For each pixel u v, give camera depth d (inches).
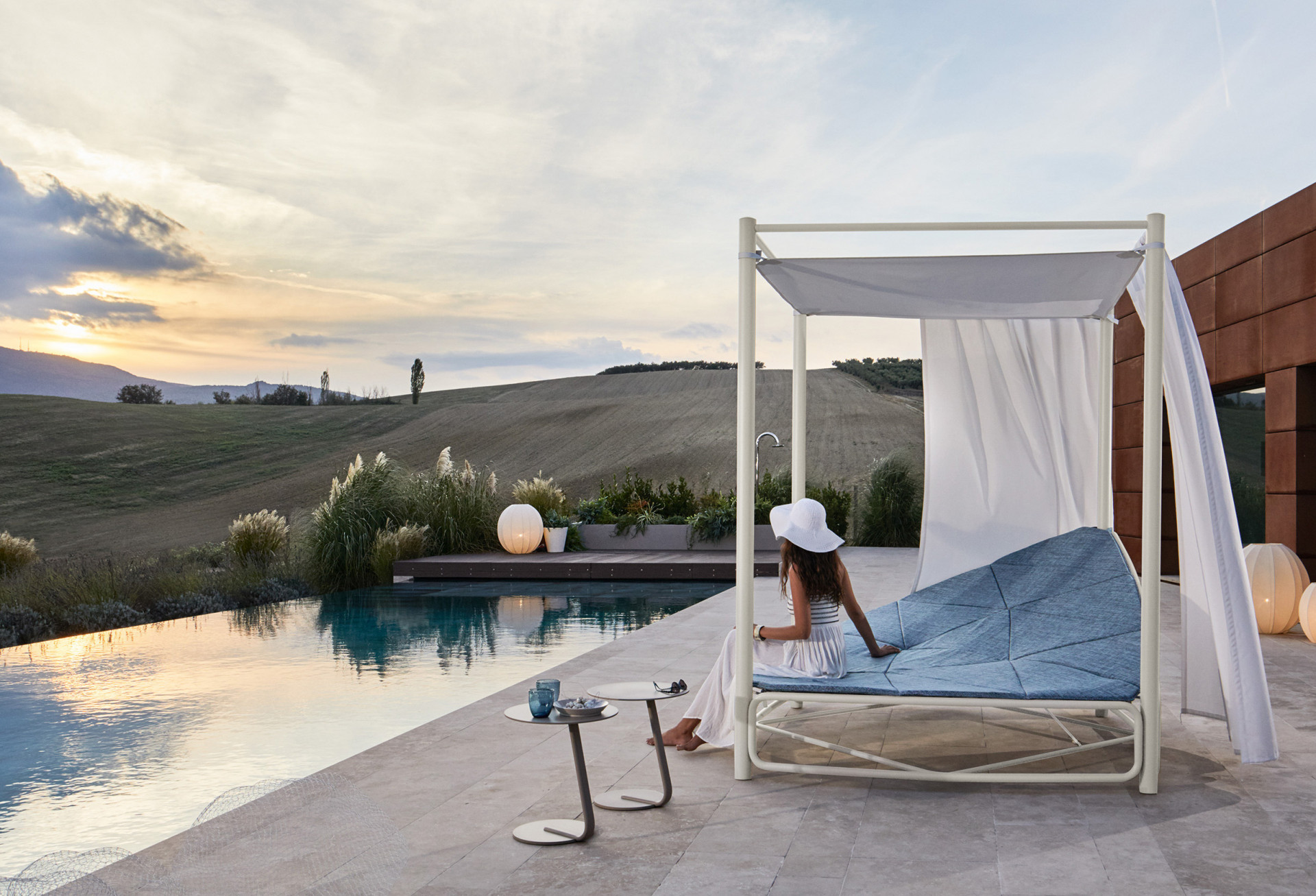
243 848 79.2
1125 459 513.3
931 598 204.7
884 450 1416.1
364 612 403.5
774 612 366.9
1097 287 171.0
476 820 133.2
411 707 224.1
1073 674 156.3
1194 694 169.9
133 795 161.0
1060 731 186.1
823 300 183.2
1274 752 158.4
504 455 1622.8
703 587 488.4
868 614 205.0
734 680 158.9
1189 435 164.1
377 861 79.7
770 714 203.6
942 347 220.4
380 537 527.8
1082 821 134.0
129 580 416.2
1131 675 153.0
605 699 131.9
